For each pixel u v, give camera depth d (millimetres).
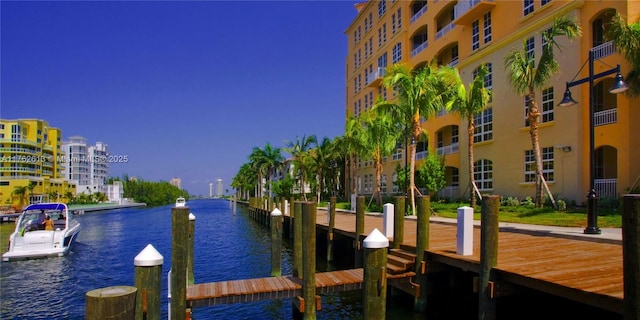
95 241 31094
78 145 132625
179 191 171875
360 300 12797
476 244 12547
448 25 33281
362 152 36344
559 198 22406
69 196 98438
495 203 8359
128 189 133875
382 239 7922
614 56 20156
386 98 42906
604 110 21812
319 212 33938
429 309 10727
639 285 4594
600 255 9969
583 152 21531
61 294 15430
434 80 23328
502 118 26984
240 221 49719
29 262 21828
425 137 31391
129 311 4195
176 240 8188
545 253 10297
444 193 33594
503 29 27156
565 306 9219
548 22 23484
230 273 18172
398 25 41281
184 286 8219
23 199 81062
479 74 23094
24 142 91375
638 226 4621
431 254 10695
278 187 59969
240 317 11867
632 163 19516
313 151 52094
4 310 13461
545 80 21281
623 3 19672
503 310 9727
